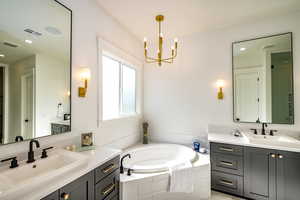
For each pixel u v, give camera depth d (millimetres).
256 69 2281
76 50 1593
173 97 2914
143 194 1653
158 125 3049
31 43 1202
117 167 1475
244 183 1901
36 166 1077
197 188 1935
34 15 1220
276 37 2166
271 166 1751
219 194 2045
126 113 2777
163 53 3008
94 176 1150
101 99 1938
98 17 1897
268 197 1761
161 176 1740
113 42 2195
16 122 1111
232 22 2326
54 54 1373
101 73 1932
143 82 3186
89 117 1766
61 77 1434
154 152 2662
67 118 1494
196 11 2021
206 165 1997
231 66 2457
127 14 2096
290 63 2086
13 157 1033
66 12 1476
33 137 1209
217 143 2076
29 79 1195
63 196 883
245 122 2342
